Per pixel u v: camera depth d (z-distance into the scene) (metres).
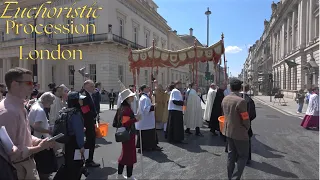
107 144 7.96
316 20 25.92
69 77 29.73
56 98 6.60
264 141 8.33
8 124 2.50
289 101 29.77
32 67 30.39
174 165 5.86
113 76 28.11
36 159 4.08
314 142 8.17
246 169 5.55
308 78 26.77
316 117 10.65
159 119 9.84
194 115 9.30
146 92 7.31
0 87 6.89
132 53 13.05
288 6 38.78
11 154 2.43
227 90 9.46
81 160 4.36
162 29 45.56
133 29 33.69
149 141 7.06
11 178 2.48
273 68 55.69
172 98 8.05
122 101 4.88
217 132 9.95
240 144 4.30
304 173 5.30
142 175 4.89
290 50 39.16
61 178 4.25
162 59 12.06
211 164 5.92
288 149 7.29
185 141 8.37
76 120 4.25
